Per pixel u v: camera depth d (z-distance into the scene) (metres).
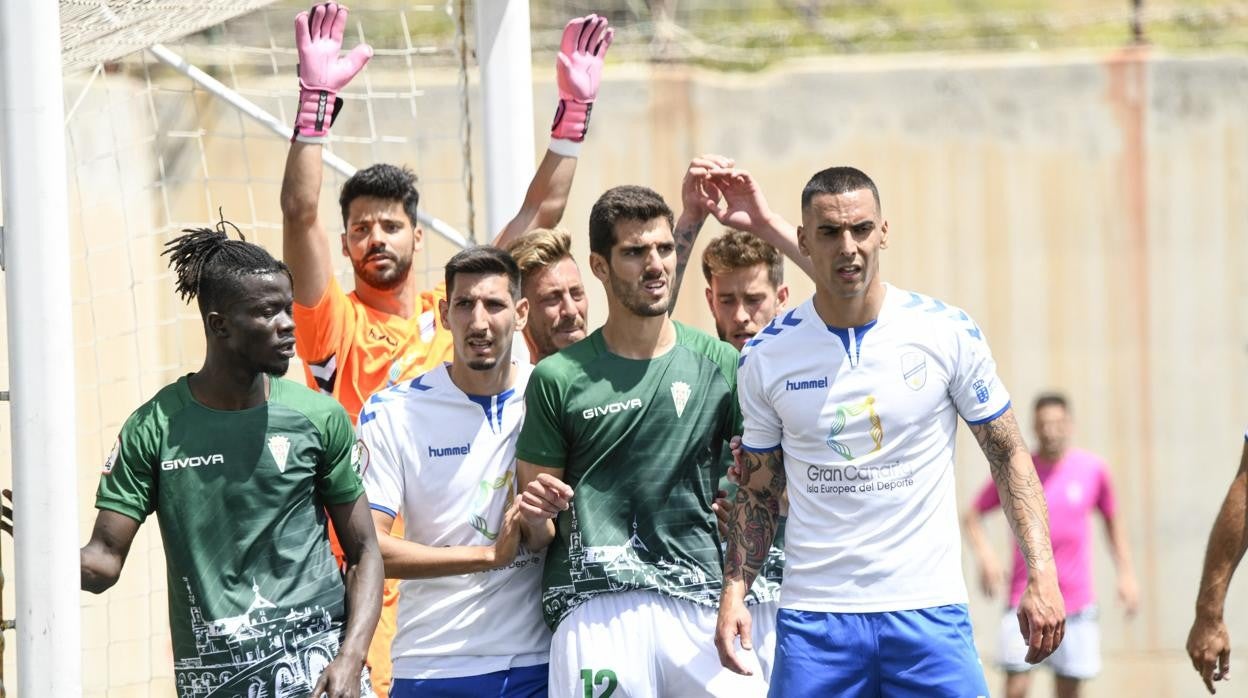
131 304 37.69
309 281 18.80
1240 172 48.50
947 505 15.78
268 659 14.16
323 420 14.48
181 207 38.25
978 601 46.94
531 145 21.75
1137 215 48.50
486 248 16.75
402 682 17.14
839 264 15.06
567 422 16.45
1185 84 48.34
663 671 16.69
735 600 15.95
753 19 52.03
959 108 48.06
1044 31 51.78
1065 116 48.31
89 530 36.38
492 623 17.00
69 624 14.28
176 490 14.02
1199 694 48.16
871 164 47.78
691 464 16.67
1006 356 48.44
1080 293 48.50
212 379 14.14
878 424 15.46
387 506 16.84
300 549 14.34
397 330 20.17
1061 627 15.02
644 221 16.11
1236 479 17.55
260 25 37.03
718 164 19.20
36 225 14.36
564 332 18.44
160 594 35.31
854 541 15.57
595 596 16.58
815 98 47.53
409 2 40.22
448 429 17.08
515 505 16.27
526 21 21.70
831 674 15.66
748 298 19.16
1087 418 48.50
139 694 34.84
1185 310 48.62
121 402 37.47
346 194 20.14
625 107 46.62
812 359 15.59
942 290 48.09
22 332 14.36
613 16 47.91
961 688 15.53
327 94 18.22
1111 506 32.47
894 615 15.52
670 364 16.66
